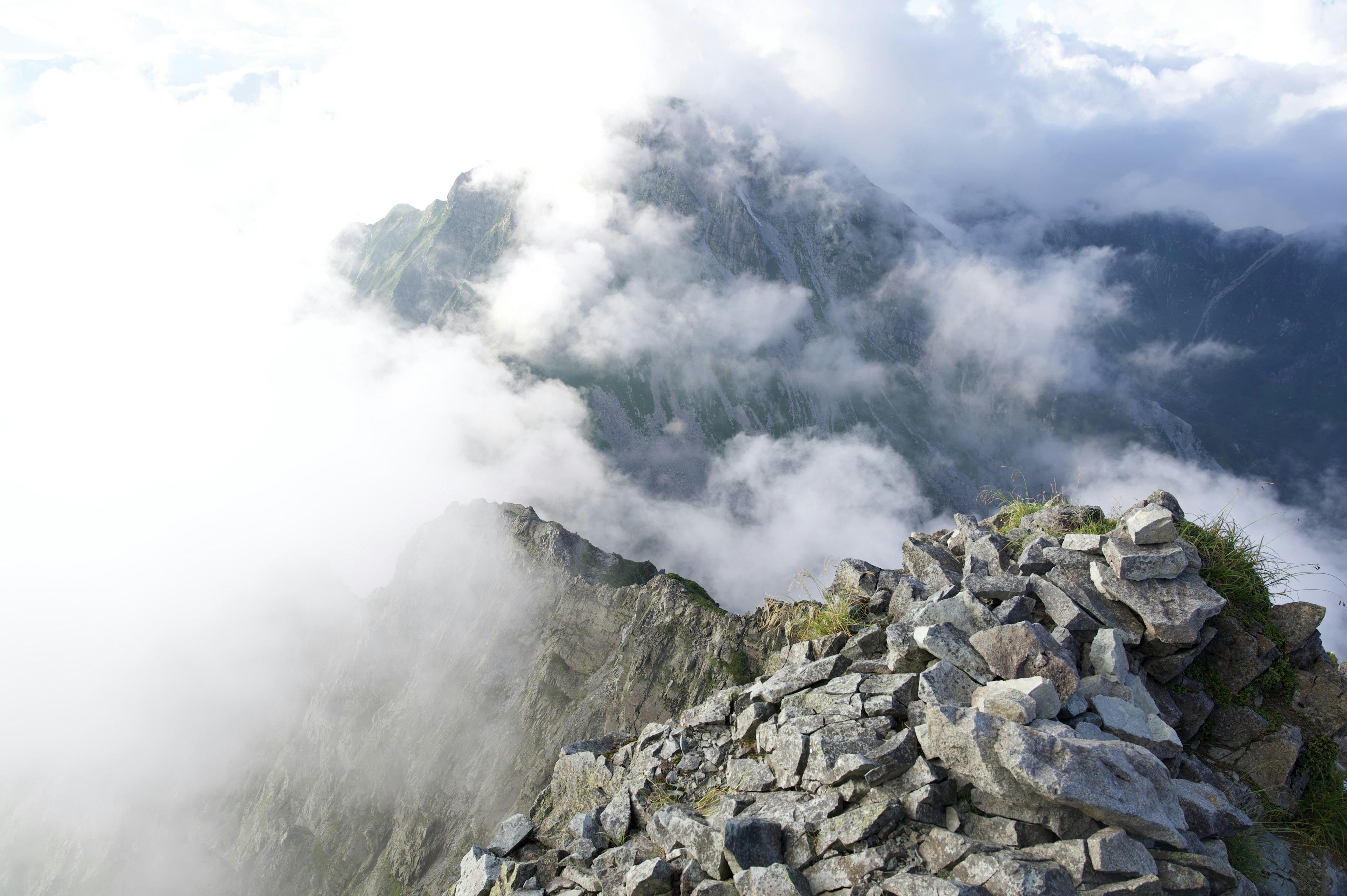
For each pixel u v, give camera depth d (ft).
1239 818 9.82
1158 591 11.46
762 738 12.25
